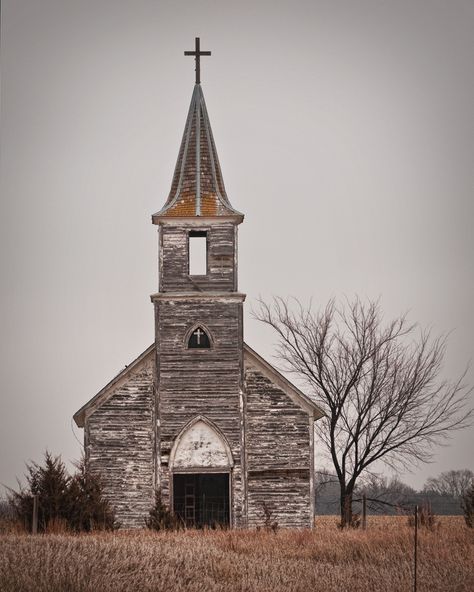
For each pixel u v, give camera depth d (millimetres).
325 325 76688
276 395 61469
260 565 41969
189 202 62281
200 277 61781
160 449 60719
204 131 64062
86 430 61156
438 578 39969
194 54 64875
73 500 52656
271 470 60969
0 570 37000
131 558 40938
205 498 62719
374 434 71812
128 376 61469
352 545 47094
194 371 61250
